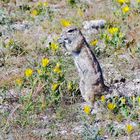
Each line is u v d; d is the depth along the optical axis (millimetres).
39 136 13664
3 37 20172
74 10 22750
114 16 21422
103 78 15961
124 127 14000
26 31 20766
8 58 18359
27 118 14414
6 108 15094
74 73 16984
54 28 20812
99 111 14586
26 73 15609
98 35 20141
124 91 15891
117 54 18500
